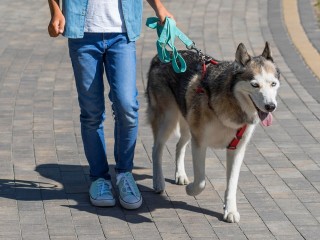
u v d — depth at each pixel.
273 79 6.52
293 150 8.96
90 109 7.16
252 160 8.60
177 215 7.10
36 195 7.53
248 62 6.62
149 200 7.49
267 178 8.05
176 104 7.61
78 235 6.61
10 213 7.06
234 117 6.78
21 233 6.62
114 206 7.31
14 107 10.61
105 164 7.50
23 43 14.54
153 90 7.79
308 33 15.03
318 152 8.89
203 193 7.66
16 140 9.20
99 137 7.36
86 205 7.32
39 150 8.85
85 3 6.84
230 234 6.68
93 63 6.98
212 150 8.94
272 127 9.81
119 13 6.94
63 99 11.05
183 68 7.09
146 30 15.39
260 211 7.19
